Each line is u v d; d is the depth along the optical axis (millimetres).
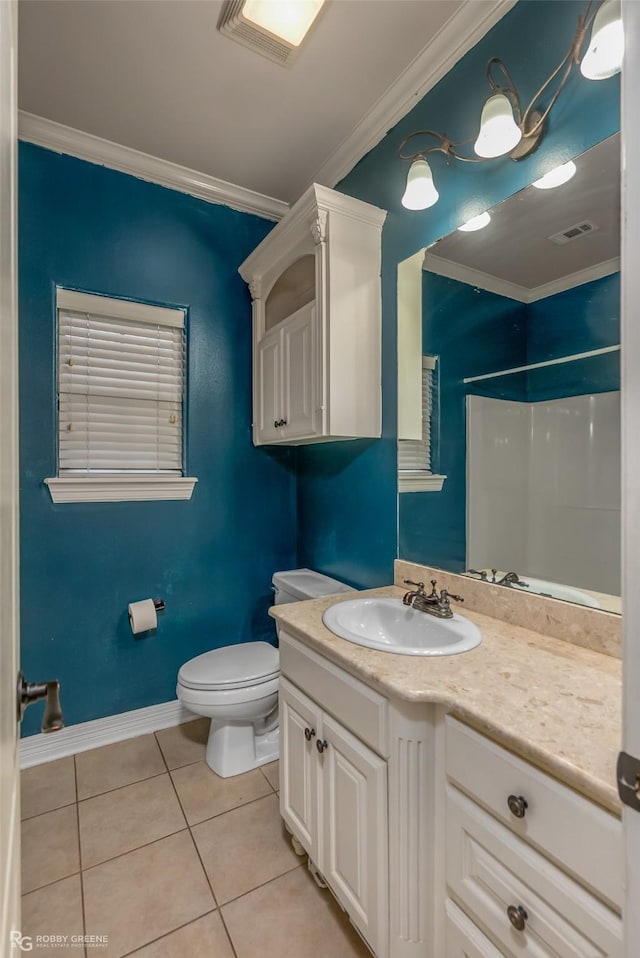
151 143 1964
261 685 1773
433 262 1600
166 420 2211
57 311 1938
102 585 2041
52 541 1936
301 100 1733
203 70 1597
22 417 1865
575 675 971
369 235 1785
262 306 2281
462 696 878
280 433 2059
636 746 439
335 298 1706
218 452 2322
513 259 1325
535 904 728
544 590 1243
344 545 2105
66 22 1409
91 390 2023
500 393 1372
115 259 2041
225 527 2348
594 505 1134
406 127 1704
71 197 1941
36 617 1908
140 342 2135
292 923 1224
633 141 437
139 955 1143
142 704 2135
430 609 1370
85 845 1464
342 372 1733
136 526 2117
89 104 1748
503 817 789
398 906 975
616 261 1095
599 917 642
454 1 1349
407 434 1730
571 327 1189
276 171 2148
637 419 435
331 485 2199
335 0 1341
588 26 1096
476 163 1431
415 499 1699
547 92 1216
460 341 1501
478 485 1437
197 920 1229
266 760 1898
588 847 660
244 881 1345
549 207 1229
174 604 2213
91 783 1764
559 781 706
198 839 1494
